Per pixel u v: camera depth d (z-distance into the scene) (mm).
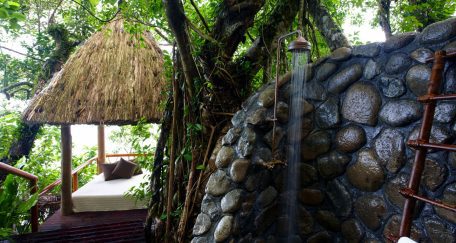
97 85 3021
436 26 1188
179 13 1802
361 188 1456
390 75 1341
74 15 4828
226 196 1614
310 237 1667
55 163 5820
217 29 2049
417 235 1234
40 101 2938
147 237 2562
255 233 1643
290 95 1666
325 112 1600
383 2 2625
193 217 2021
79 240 2662
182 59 1980
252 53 2086
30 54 5500
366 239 1440
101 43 3383
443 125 1165
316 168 1642
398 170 1303
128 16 2236
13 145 5008
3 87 6000
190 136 2084
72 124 2912
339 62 1557
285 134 1679
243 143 1644
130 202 3363
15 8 1705
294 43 1492
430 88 1103
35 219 2754
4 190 2549
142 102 2982
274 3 2256
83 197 3293
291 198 1709
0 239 2473
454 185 1130
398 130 1309
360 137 1450
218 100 2047
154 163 2508
